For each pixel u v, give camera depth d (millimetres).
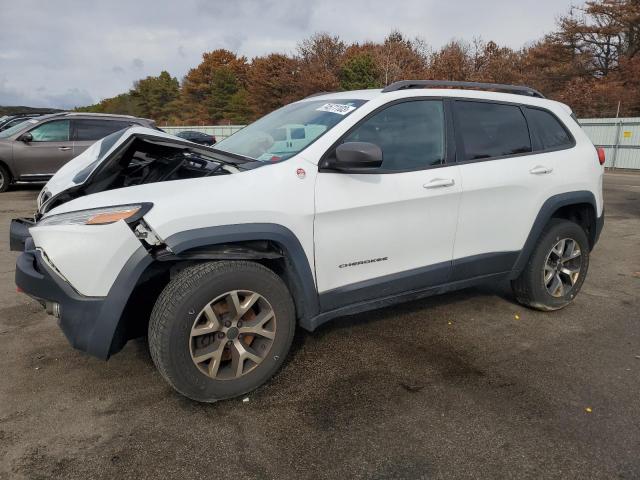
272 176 2879
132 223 2582
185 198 2652
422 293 3568
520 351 3566
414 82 3541
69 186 3195
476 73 35250
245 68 58750
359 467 2369
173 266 2773
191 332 2654
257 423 2688
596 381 3162
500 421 2729
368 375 3199
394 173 3273
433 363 3369
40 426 2629
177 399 2896
